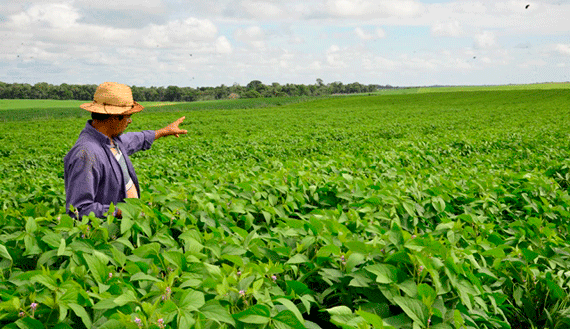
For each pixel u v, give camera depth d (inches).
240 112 2652.6
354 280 106.8
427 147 524.4
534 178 258.5
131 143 187.5
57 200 214.7
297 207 201.3
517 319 136.2
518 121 1309.1
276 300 93.6
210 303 89.8
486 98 3432.6
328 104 3528.5
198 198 169.6
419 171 332.5
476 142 608.7
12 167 573.3
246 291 96.2
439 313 96.3
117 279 100.4
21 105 4416.8
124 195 162.1
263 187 205.8
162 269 114.4
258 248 129.4
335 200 214.7
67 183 150.2
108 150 155.5
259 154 647.1
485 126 1173.1
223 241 134.7
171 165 400.8
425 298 97.8
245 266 113.8
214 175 243.8
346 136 984.9
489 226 171.0
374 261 117.0
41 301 85.9
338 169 297.7
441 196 210.7
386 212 176.7
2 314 83.6
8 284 100.3
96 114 158.2
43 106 4210.1
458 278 111.4
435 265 107.9
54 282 91.3
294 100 4431.6
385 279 102.7
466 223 192.5
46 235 117.3
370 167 315.9
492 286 133.3
